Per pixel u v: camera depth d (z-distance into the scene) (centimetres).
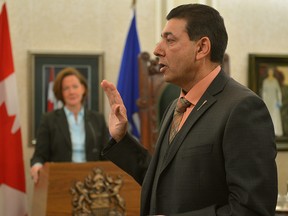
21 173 582
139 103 600
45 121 553
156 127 602
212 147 205
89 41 652
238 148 197
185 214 198
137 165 247
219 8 676
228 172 197
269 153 197
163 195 216
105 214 452
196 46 223
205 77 225
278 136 677
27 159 634
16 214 575
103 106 646
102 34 654
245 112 202
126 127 241
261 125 201
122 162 246
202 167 205
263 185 191
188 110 228
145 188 228
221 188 204
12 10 638
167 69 228
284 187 673
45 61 640
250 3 686
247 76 681
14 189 576
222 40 226
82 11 652
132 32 626
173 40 225
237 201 191
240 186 191
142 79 601
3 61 588
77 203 446
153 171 229
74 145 546
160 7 663
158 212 216
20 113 637
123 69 620
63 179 445
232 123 201
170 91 606
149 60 606
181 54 222
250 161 194
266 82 677
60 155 541
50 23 645
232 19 680
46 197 441
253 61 672
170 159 215
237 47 681
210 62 226
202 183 205
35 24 643
